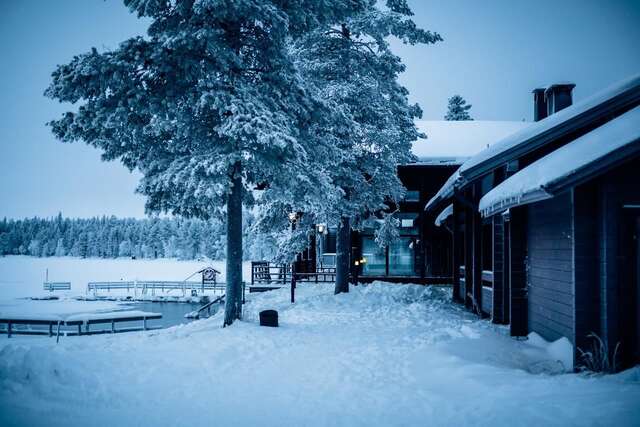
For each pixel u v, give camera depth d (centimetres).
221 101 1105
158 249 15725
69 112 1164
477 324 1302
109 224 17512
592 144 734
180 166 1141
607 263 712
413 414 552
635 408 484
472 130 3175
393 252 2761
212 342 988
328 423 532
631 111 787
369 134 1816
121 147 1241
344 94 1720
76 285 5859
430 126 3244
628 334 707
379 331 1185
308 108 1293
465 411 539
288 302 1888
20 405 578
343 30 1961
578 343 729
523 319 1114
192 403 608
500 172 1350
